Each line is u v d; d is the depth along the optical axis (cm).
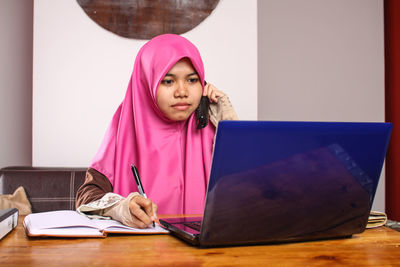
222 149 63
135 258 64
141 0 224
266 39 266
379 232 88
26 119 242
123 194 140
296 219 72
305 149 68
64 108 222
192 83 132
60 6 221
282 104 267
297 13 269
